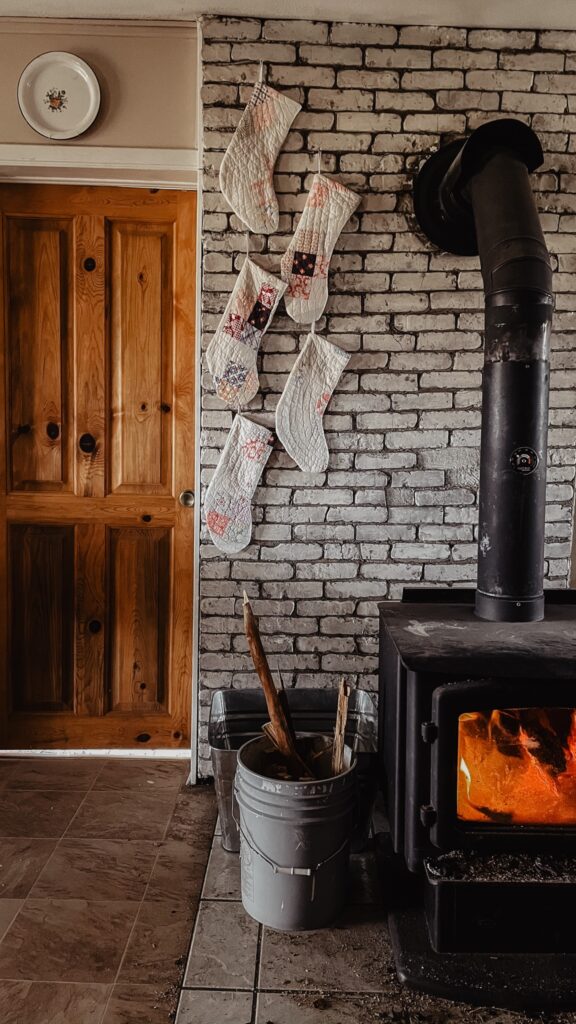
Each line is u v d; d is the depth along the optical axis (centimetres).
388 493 265
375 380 261
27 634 289
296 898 193
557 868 185
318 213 252
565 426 262
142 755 294
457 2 239
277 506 265
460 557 267
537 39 253
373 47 252
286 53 251
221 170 251
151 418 283
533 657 176
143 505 285
